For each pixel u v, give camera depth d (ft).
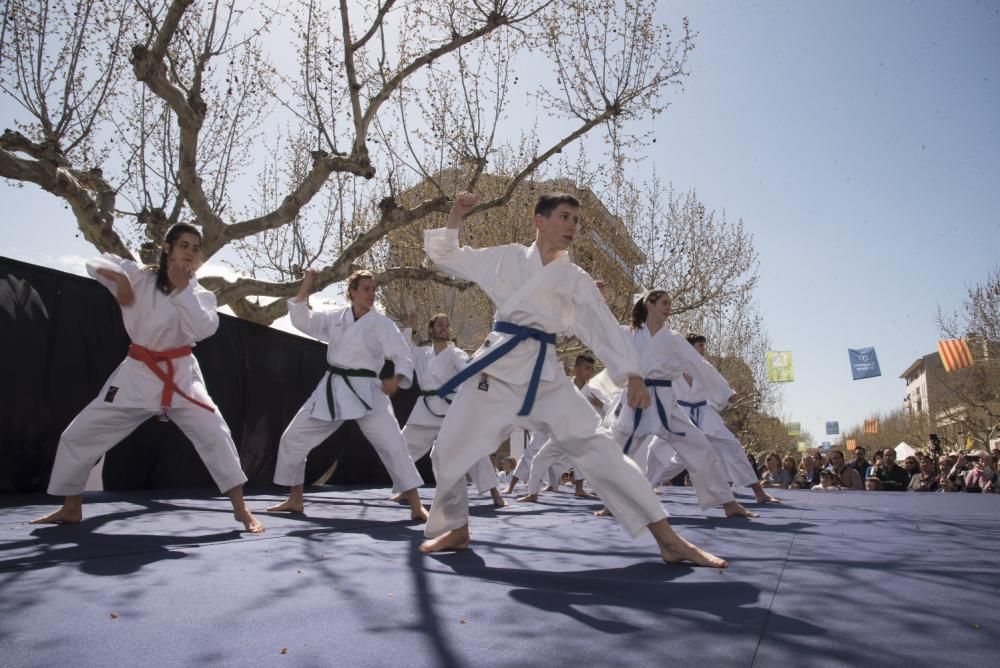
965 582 9.16
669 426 19.10
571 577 9.37
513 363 10.53
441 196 36.88
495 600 8.02
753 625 6.98
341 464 34.50
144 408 13.92
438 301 64.44
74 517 14.35
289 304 18.51
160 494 22.41
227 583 8.83
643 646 6.28
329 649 6.15
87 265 13.44
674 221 65.26
